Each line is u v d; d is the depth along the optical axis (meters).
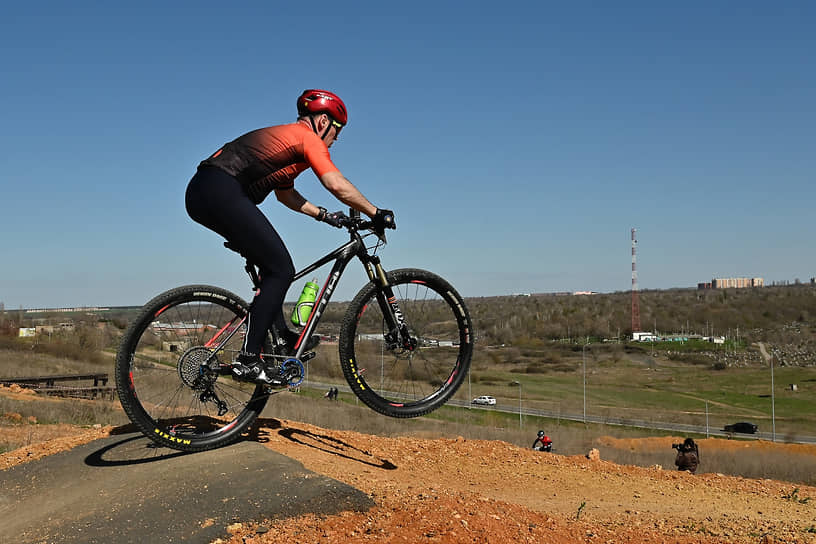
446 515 3.40
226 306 4.03
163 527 3.21
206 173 3.73
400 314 4.34
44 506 3.71
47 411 11.20
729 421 47.75
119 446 4.57
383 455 5.43
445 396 4.41
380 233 4.18
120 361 3.71
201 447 4.05
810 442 39.38
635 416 47.94
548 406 49.97
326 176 3.82
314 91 4.11
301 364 4.04
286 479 3.58
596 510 4.37
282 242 3.91
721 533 3.83
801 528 4.03
